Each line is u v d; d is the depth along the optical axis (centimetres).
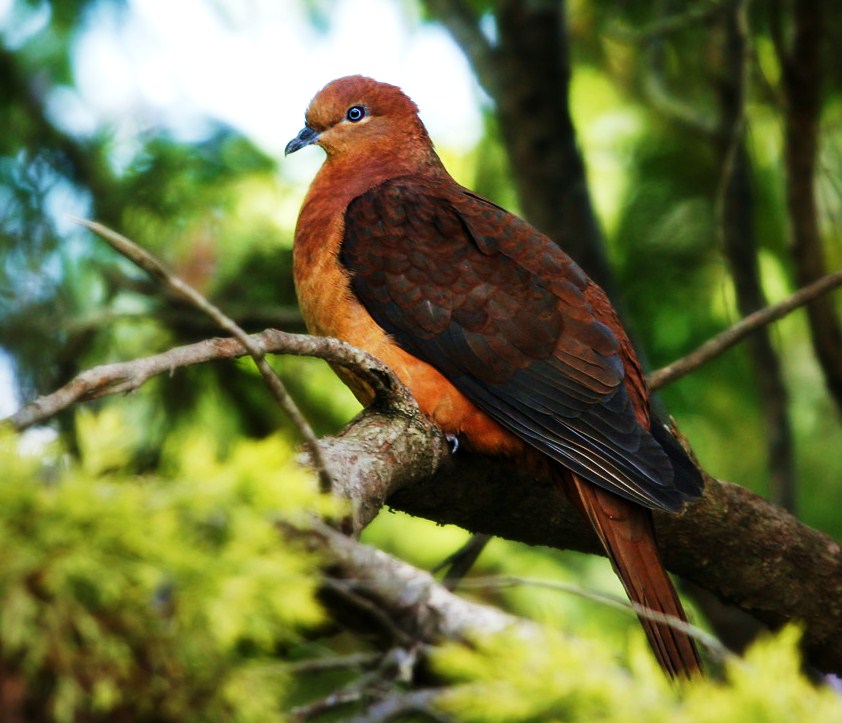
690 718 322
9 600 297
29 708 306
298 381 1127
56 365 1116
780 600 748
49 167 1187
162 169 1153
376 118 949
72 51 1252
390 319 767
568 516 741
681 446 720
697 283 1177
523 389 734
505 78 1123
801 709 321
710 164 1202
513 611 1098
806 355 1310
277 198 1189
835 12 1187
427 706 392
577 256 1091
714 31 1165
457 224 805
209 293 1119
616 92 1327
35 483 308
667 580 660
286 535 411
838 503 1260
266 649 349
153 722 317
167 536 312
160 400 1098
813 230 996
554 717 334
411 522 1154
